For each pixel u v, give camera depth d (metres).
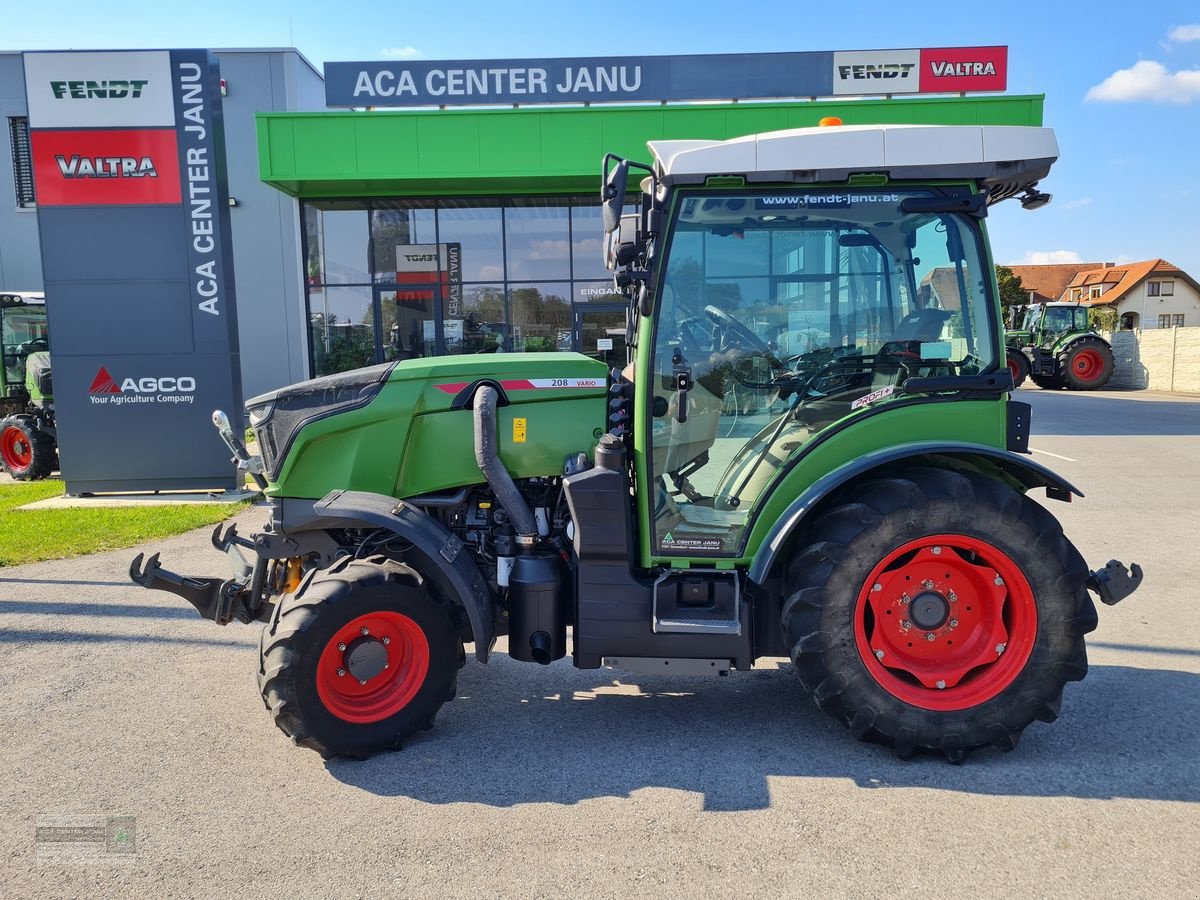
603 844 2.68
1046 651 3.15
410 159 12.82
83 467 9.27
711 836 2.72
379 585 3.22
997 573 3.21
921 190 3.25
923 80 13.96
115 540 7.24
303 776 3.17
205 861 2.62
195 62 8.81
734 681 4.10
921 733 3.16
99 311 9.11
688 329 3.35
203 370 9.25
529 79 13.93
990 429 3.33
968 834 2.71
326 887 2.48
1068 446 11.68
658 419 3.36
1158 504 8.05
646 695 3.93
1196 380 22.72
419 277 14.73
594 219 14.56
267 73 16.33
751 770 3.17
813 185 3.25
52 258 9.02
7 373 12.42
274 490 3.58
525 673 4.21
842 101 12.54
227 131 16.42
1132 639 4.57
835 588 3.16
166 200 9.01
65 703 3.90
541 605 3.39
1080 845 2.64
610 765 3.23
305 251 14.52
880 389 3.38
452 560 3.31
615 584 3.30
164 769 3.24
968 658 3.26
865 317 3.37
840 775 3.12
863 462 3.17
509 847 2.67
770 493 3.30
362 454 3.55
